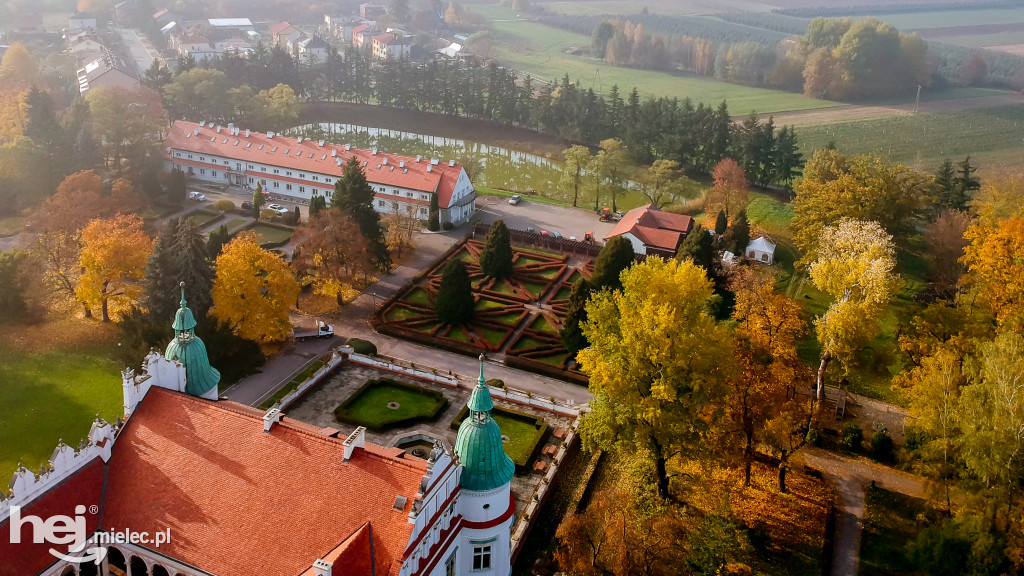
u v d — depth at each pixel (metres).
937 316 97.75
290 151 183.62
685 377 78.00
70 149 170.00
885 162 152.50
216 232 137.12
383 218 165.75
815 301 137.50
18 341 114.56
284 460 61.28
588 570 69.25
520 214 182.12
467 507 66.06
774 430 79.50
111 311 125.06
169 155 190.88
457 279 123.19
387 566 55.81
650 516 74.56
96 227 118.12
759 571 76.25
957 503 79.69
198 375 73.75
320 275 129.50
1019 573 72.38
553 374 112.75
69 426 96.75
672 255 150.25
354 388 103.12
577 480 88.00
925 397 80.81
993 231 112.38
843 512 85.38
